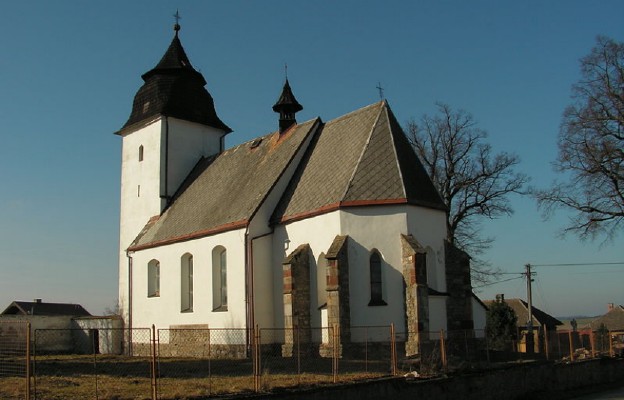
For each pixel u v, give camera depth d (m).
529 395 22.45
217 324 31.36
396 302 25.88
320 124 34.16
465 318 27.42
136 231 41.34
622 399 21.94
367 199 26.55
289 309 27.09
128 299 39.25
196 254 33.59
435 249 27.52
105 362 27.14
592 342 29.11
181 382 18.59
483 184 42.44
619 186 36.00
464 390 20.16
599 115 35.84
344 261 25.83
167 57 42.72
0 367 24.75
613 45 35.28
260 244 30.00
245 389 16.48
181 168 41.16
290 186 31.47
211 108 43.34
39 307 72.75
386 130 29.03
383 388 17.98
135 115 42.44
